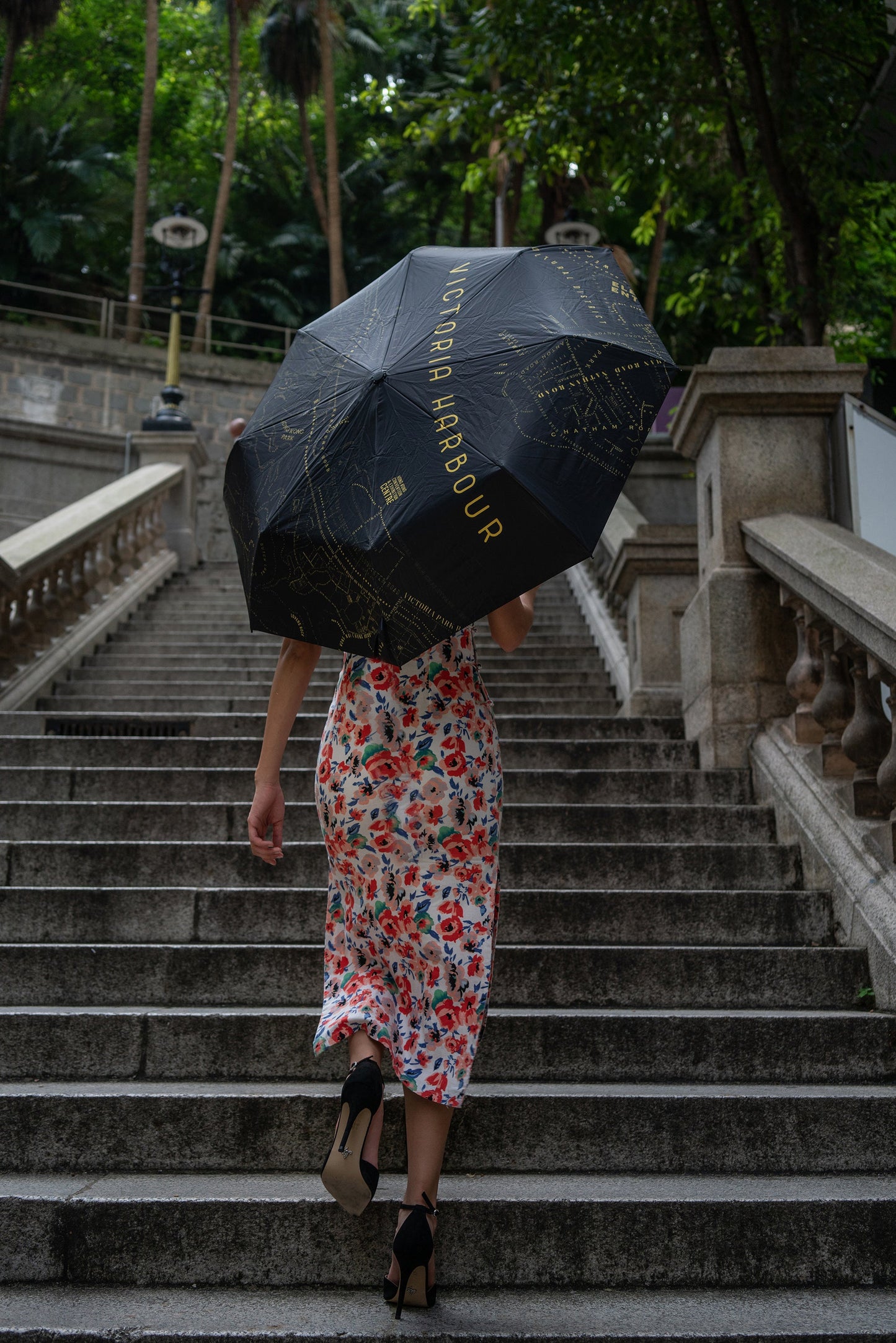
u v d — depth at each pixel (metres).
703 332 22.56
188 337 25.81
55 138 26.48
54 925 3.47
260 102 33.03
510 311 2.04
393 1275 2.01
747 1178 2.47
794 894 3.52
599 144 8.77
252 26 29.22
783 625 4.54
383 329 2.09
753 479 4.64
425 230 32.50
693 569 6.12
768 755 4.28
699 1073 2.86
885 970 3.10
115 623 8.80
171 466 11.37
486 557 1.84
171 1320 1.99
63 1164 2.50
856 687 3.62
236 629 8.95
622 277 2.21
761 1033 2.88
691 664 4.90
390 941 2.16
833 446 4.64
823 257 8.46
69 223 26.20
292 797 4.42
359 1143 1.89
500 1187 2.37
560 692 7.29
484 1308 2.08
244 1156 2.51
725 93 7.94
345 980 2.20
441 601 1.85
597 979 3.19
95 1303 2.09
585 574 9.51
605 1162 2.53
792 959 3.22
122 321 27.42
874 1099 2.57
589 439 1.89
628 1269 2.23
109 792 4.43
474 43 8.27
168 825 4.12
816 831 3.72
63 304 26.95
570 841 4.07
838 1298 2.16
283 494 1.91
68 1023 2.85
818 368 4.59
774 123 7.68
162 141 32.91
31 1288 2.17
